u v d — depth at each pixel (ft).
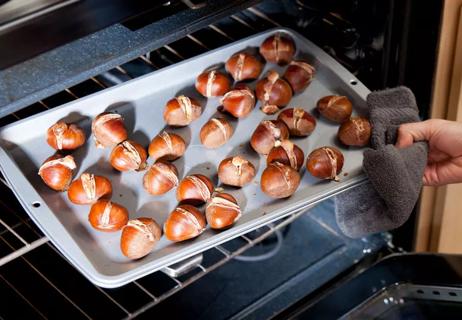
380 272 3.55
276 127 3.24
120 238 3.01
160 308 3.70
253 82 3.54
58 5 2.68
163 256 2.94
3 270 3.61
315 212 4.08
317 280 3.80
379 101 3.26
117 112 3.39
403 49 3.39
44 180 3.11
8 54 2.69
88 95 3.36
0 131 3.22
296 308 3.54
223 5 3.06
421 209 3.89
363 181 3.17
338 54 3.70
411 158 3.08
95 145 3.28
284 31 3.62
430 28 3.35
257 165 3.26
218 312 3.71
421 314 3.44
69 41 2.78
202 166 3.25
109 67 2.93
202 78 3.41
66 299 3.57
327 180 3.18
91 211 3.00
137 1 2.84
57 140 3.20
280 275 3.85
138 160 3.17
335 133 3.36
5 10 2.65
